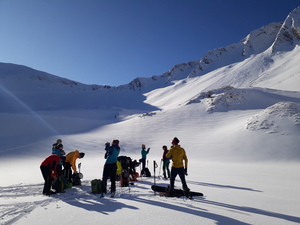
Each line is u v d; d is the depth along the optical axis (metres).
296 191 6.47
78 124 58.41
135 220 3.71
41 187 7.40
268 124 26.53
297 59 114.94
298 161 18.17
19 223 3.64
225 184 7.95
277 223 3.57
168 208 4.46
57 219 3.82
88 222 3.65
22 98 173.00
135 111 107.50
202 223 3.55
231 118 37.03
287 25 156.62
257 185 7.69
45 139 37.03
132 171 9.37
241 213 4.11
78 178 7.71
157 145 29.42
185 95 134.50
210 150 23.92
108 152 6.17
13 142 34.41
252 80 114.94
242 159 20.16
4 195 6.14
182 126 37.31
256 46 187.88
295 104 30.05
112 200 5.30
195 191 6.45
